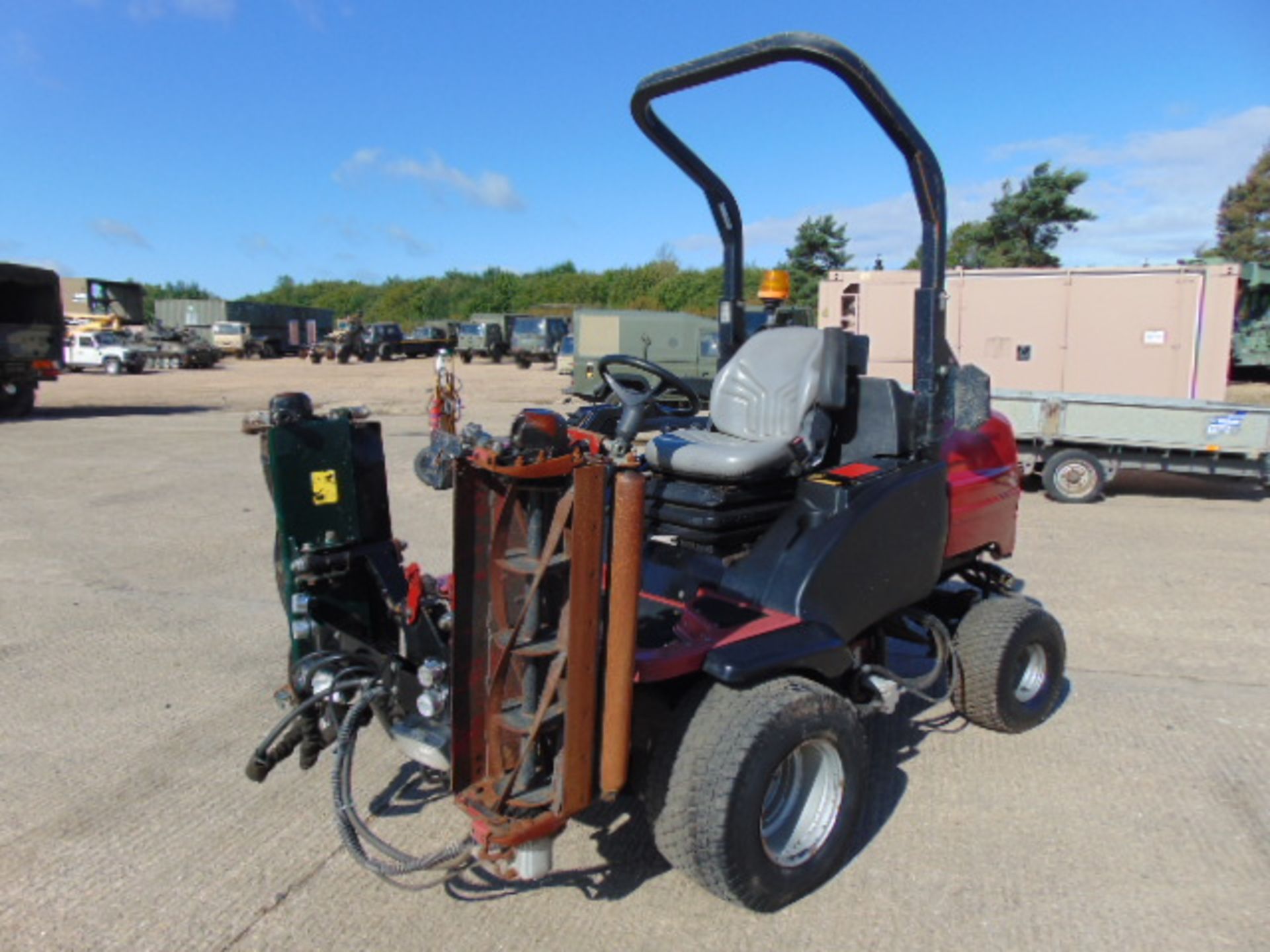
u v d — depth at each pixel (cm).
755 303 3328
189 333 3931
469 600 238
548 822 241
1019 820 331
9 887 289
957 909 280
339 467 326
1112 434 938
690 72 308
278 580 331
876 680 324
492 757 246
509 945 264
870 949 262
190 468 1120
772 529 314
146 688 446
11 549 712
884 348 1146
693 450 319
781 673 283
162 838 319
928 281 334
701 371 1938
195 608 572
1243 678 466
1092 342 1112
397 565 337
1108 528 828
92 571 652
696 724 263
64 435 1468
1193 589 625
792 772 287
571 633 233
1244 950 260
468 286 7406
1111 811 337
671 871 302
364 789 355
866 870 301
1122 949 261
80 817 331
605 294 6253
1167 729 407
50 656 488
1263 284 1962
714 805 254
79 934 267
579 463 237
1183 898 284
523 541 246
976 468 391
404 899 286
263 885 292
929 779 362
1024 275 1130
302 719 291
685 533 318
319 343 4344
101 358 3306
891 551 321
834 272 1166
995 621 385
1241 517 884
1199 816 333
